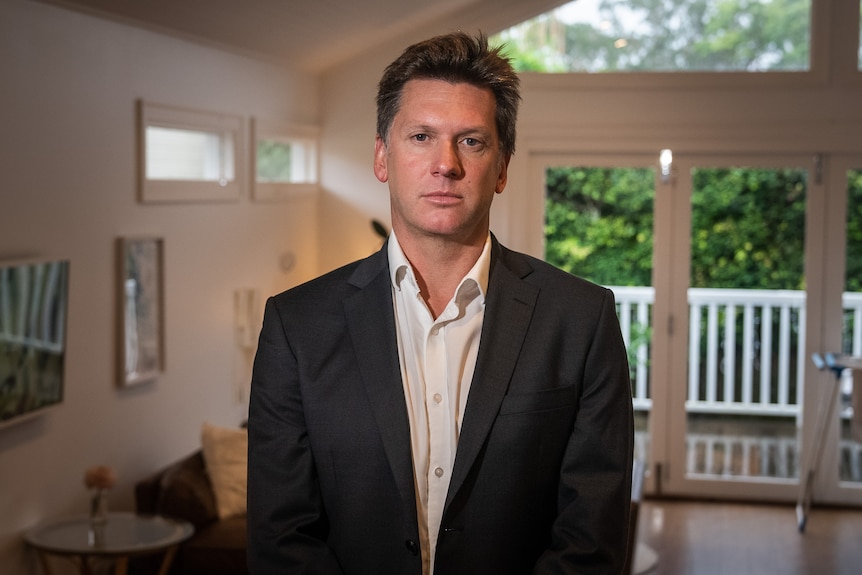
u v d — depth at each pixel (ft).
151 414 15.92
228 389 18.47
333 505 4.75
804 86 20.52
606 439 4.75
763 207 20.95
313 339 4.83
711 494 21.53
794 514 20.59
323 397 4.73
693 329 21.38
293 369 4.84
